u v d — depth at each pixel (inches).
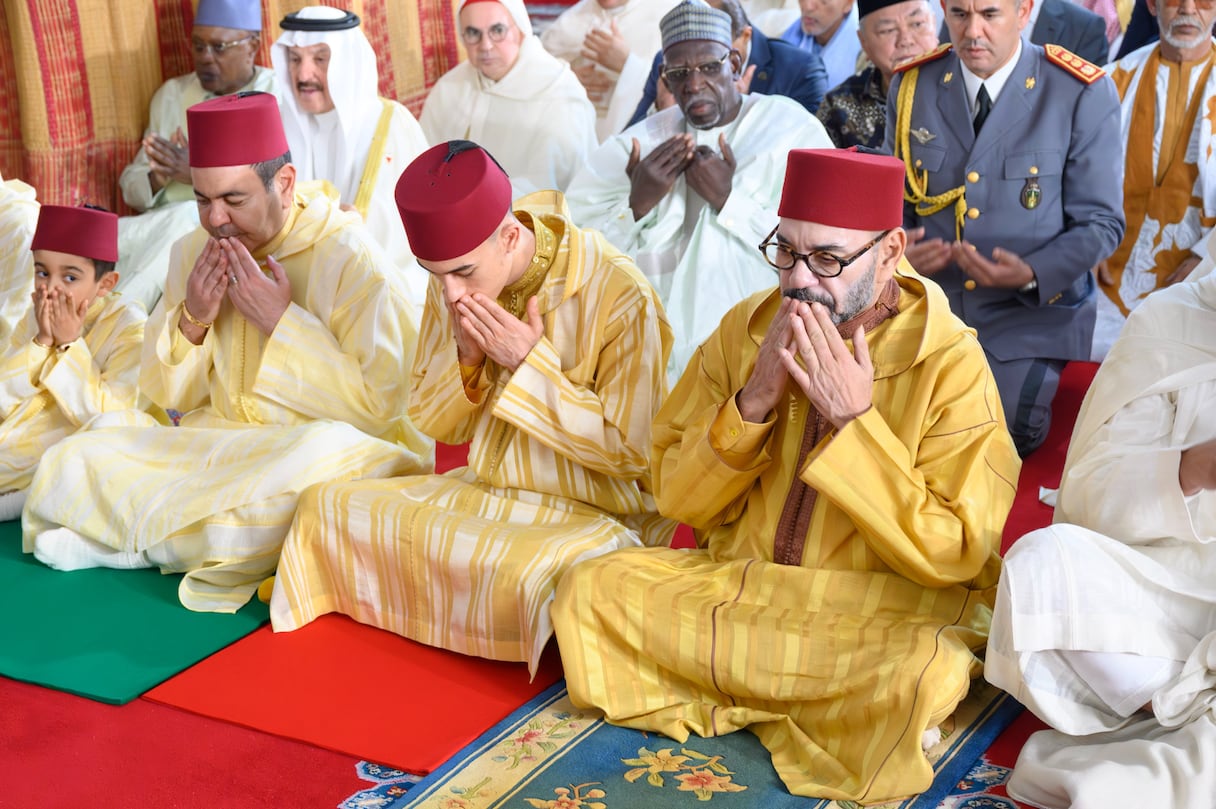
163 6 237.8
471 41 225.5
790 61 218.7
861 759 98.5
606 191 206.1
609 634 110.0
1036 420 169.2
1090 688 97.1
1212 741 90.7
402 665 121.2
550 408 122.1
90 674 119.6
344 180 207.8
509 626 118.0
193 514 134.9
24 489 158.6
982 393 104.7
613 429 123.5
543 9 257.1
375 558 125.1
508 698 115.2
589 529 122.3
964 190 170.1
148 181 229.5
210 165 137.3
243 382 144.1
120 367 157.6
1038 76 168.7
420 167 119.5
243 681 118.5
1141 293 195.6
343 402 140.6
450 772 101.7
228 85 229.6
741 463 108.3
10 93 224.5
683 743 105.7
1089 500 102.0
